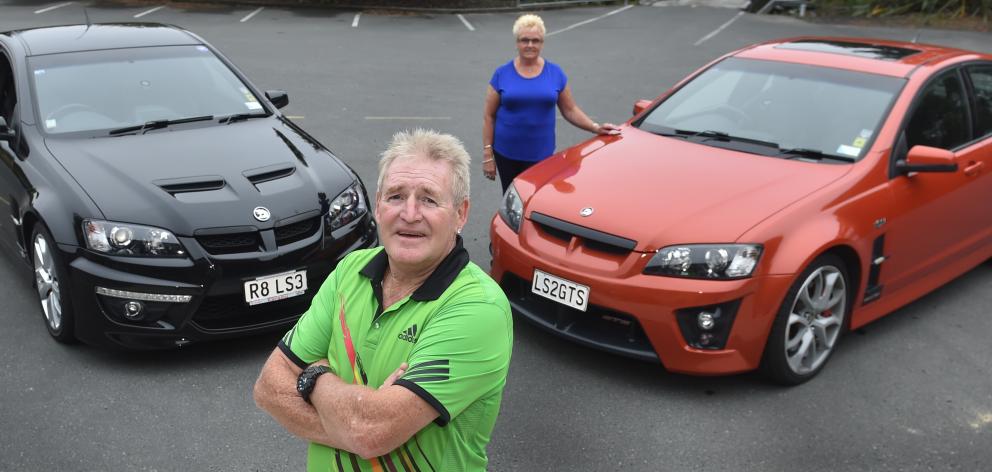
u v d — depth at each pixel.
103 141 4.54
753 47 5.39
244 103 5.24
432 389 1.68
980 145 4.86
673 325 3.66
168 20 17.12
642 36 16.97
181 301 3.85
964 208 4.75
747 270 3.63
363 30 16.42
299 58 13.00
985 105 5.03
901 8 20.09
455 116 9.51
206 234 3.89
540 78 5.10
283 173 4.39
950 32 18.16
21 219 4.29
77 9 18.52
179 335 3.90
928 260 4.62
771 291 3.68
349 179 4.55
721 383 4.02
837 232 3.87
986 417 3.76
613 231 3.82
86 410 3.64
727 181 4.10
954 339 4.52
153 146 4.50
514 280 4.23
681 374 4.09
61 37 5.38
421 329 1.77
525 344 4.36
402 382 1.69
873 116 4.45
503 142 5.24
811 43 5.37
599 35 16.98
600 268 3.80
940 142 4.62
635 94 11.13
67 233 3.90
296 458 3.35
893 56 4.98
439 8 19.92
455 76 11.91
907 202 4.30
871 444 3.53
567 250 3.92
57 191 4.05
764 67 5.04
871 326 4.65
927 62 4.84
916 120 4.50
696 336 3.70
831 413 3.77
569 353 4.28
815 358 4.05
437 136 1.83
